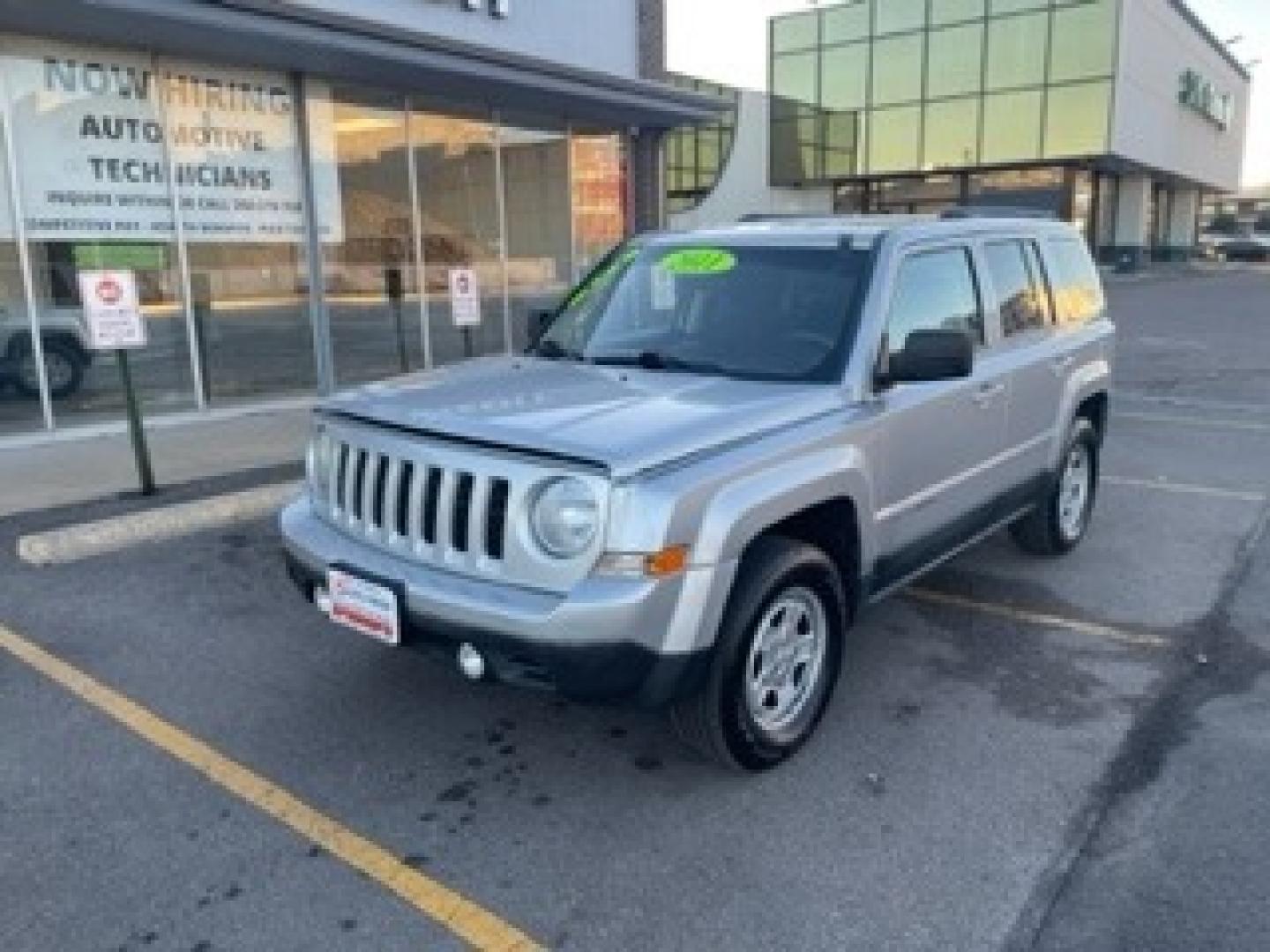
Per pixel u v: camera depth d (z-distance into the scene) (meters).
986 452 4.97
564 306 5.28
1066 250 6.16
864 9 38.28
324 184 11.38
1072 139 35.47
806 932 2.92
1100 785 3.66
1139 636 4.99
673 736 4.00
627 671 3.18
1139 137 37.94
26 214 9.11
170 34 8.98
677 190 30.50
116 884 3.12
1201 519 7.04
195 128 10.20
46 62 9.09
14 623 5.09
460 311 9.59
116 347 6.97
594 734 4.02
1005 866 3.21
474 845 3.31
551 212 14.40
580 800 3.57
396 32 10.23
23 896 3.06
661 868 3.20
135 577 5.71
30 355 9.21
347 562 3.64
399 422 3.59
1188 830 3.38
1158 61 39.25
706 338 4.43
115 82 9.56
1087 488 6.39
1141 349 17.33
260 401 11.07
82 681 4.47
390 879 3.14
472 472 3.37
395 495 3.59
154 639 4.91
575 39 13.55
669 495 3.18
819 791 3.63
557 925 2.94
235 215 10.66
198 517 6.57
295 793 3.61
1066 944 2.86
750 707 3.60
